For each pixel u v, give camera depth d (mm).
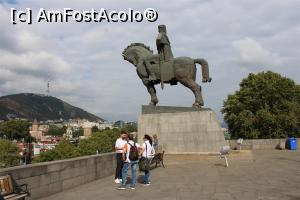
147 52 22703
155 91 22609
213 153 20500
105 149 90625
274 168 16172
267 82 46438
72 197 10109
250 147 33969
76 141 123500
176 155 20578
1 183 7316
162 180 13242
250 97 47656
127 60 23203
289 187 11117
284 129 45000
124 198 9891
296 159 20609
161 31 21641
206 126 21031
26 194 7738
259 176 13641
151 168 17266
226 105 50812
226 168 16391
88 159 13117
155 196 10086
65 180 11352
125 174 11539
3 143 83438
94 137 93938
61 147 80500
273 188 10938
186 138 21328
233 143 35406
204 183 12195
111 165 15375
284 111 45844
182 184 12125
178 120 21672
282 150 30562
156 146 19172
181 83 21328
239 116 47156
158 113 22172
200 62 21031
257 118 45531
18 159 81375
